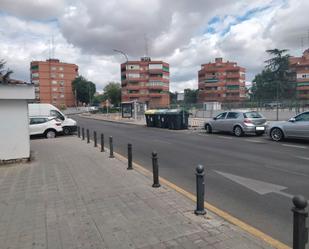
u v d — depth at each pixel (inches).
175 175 294.8
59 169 325.4
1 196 231.5
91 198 217.8
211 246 139.2
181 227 161.0
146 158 396.5
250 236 150.2
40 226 169.9
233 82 4173.2
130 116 1800.0
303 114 529.0
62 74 4594.0
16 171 322.0
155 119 1046.4
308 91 3316.9
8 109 365.7
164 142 576.1
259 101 1269.7
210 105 1492.4
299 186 246.2
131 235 153.4
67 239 152.2
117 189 239.1
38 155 428.1
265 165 332.8
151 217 176.7
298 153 410.9
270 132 575.2
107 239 150.0
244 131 666.8
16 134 369.1
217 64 4234.7
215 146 502.3
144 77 4158.5
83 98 4544.8
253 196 222.5
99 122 1503.4
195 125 1003.3
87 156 409.1
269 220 176.9
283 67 2984.7
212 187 247.8
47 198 222.2
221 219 173.3
